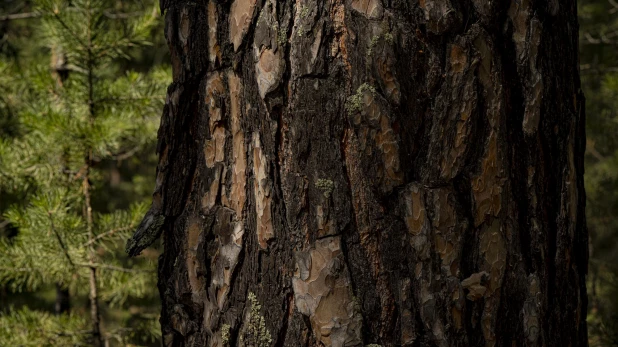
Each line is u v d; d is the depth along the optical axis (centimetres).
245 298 130
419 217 122
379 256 123
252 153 129
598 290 484
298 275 124
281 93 124
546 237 130
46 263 317
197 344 137
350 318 122
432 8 121
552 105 130
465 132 122
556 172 132
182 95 136
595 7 612
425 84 122
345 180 123
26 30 557
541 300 128
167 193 139
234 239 131
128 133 359
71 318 357
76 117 337
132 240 139
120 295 369
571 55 138
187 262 137
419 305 122
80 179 377
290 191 124
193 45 134
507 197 126
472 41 122
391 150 121
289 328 126
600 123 563
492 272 124
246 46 128
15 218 313
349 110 121
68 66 397
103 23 333
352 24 121
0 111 464
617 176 595
